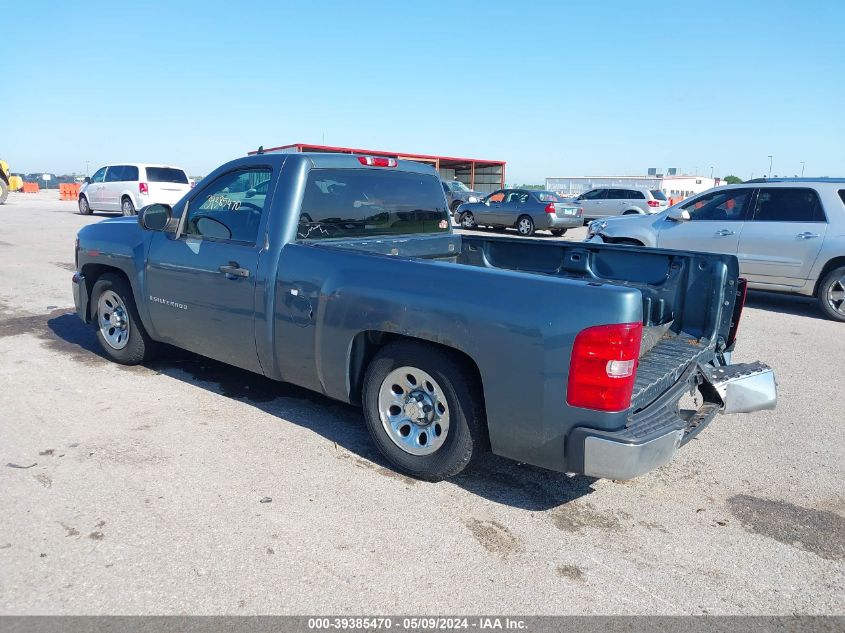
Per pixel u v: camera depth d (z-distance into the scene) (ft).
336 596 9.05
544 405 10.45
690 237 32.32
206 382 17.49
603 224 35.63
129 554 9.77
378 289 12.10
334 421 15.12
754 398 13.24
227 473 12.39
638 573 9.91
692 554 10.48
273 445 13.71
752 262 30.60
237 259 14.34
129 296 17.63
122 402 15.84
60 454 12.92
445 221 17.61
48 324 23.63
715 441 15.20
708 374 12.93
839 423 16.53
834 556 10.59
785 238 29.55
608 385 9.96
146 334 17.85
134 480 11.96
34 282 31.81
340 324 12.63
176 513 10.93
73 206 92.84
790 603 9.36
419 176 16.72
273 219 13.83
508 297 10.74
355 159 15.01
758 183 30.89
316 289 12.96
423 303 11.49
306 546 10.16
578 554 10.34
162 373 18.13
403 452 12.49
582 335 10.00
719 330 14.53
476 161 140.97
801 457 14.40
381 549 10.19
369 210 15.31
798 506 12.20
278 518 10.91
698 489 12.74
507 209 73.05
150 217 15.67
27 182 153.79
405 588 9.29
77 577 9.20
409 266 12.03
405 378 12.39
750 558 10.44
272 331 13.84
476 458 12.04
